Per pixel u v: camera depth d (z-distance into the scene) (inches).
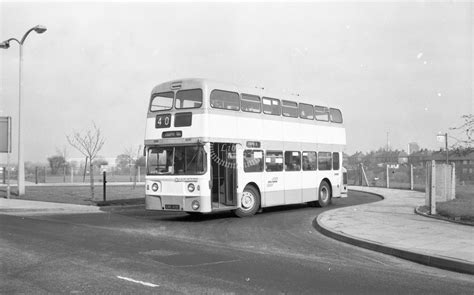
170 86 614.9
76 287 262.2
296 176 737.6
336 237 454.0
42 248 384.2
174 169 601.0
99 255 356.5
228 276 291.9
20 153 919.7
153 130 623.2
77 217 642.8
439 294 257.6
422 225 508.7
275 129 699.4
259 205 666.2
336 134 845.8
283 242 436.8
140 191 1047.0
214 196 607.2
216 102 601.3
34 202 799.7
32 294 247.8
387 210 678.5
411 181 1225.4
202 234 485.4
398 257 367.6
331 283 278.2
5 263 324.8
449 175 744.3
